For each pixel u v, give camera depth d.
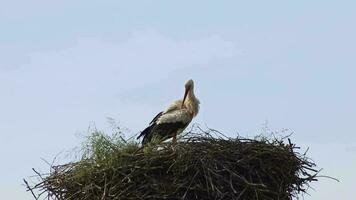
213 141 16.88
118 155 16.67
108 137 17.30
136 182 16.48
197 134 16.98
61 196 17.02
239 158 16.86
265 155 17.11
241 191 16.72
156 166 16.53
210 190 16.39
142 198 16.34
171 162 16.55
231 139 17.11
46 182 17.14
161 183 16.41
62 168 17.30
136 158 16.70
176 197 16.42
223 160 16.75
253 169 16.97
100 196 16.59
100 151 16.94
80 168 16.95
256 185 16.61
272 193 17.05
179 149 16.58
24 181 17.08
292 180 17.34
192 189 16.41
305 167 17.50
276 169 17.16
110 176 16.56
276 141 17.48
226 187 16.59
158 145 16.91
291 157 17.33
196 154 16.53
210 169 16.42
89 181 16.67
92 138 17.20
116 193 16.36
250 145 17.06
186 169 16.34
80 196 16.80
